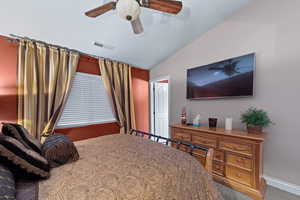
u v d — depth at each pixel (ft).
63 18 6.48
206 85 9.08
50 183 3.05
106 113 10.82
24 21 6.24
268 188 6.33
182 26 8.48
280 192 6.03
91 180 3.14
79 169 3.67
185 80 10.64
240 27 7.64
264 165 6.79
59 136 4.85
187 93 10.23
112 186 2.93
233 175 6.30
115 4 4.83
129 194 2.78
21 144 3.43
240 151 6.06
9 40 6.70
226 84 8.07
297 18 5.94
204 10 7.50
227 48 8.20
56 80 7.90
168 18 7.68
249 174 5.82
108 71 10.47
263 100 6.87
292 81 6.06
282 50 6.31
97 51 9.37
